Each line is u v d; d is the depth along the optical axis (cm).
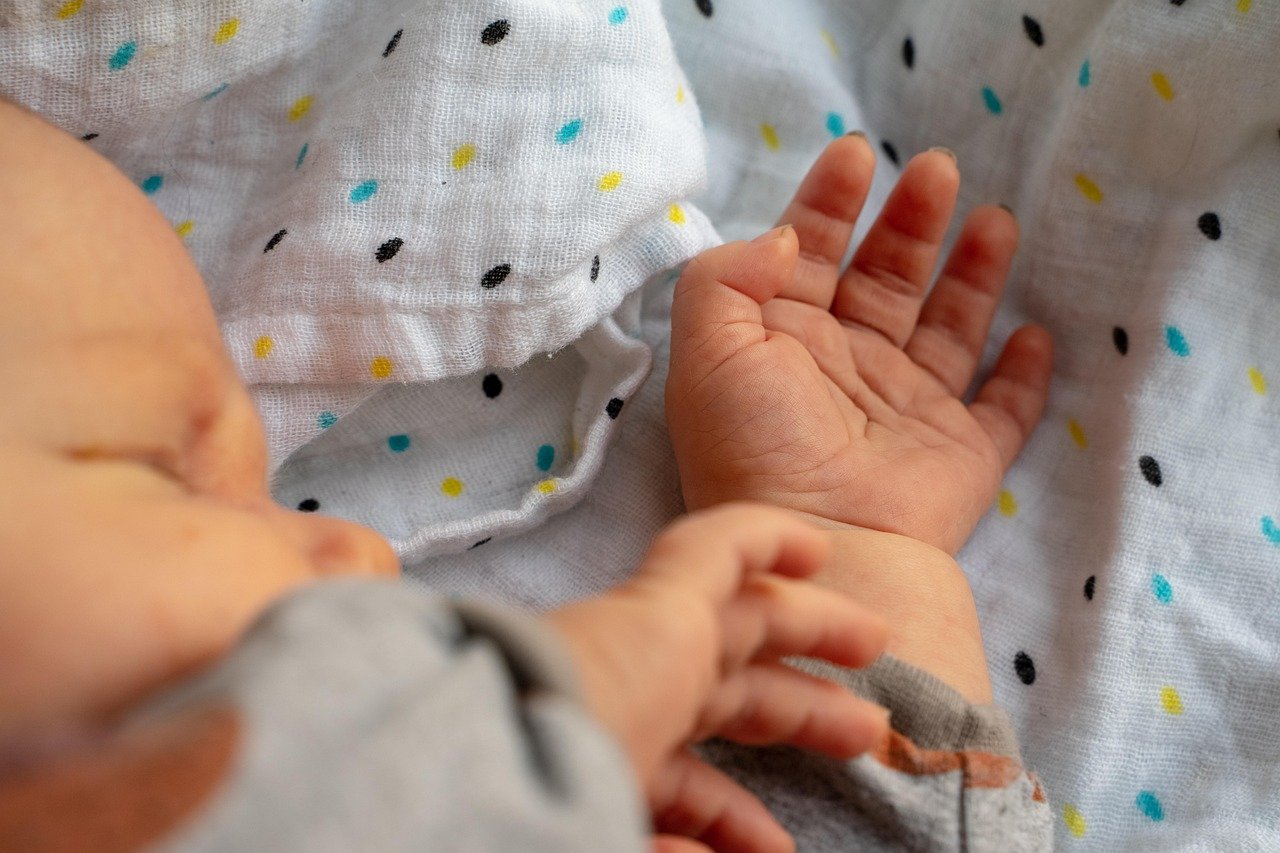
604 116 81
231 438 55
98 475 46
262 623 38
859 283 98
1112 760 83
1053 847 77
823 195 93
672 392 86
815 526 83
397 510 90
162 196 89
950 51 102
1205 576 86
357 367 81
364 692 36
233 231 88
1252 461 89
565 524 91
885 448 90
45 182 56
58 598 41
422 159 81
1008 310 104
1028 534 94
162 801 32
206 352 56
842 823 62
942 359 98
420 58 81
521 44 81
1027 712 87
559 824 36
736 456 84
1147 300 94
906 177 93
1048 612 90
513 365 82
